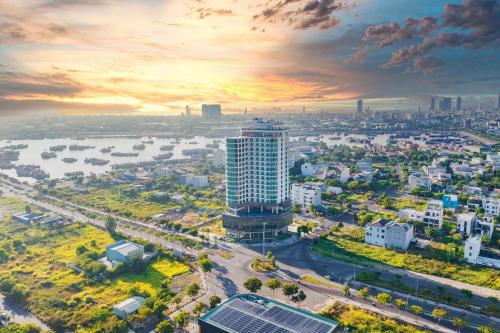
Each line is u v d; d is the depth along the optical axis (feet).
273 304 643.04
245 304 641.81
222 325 584.81
